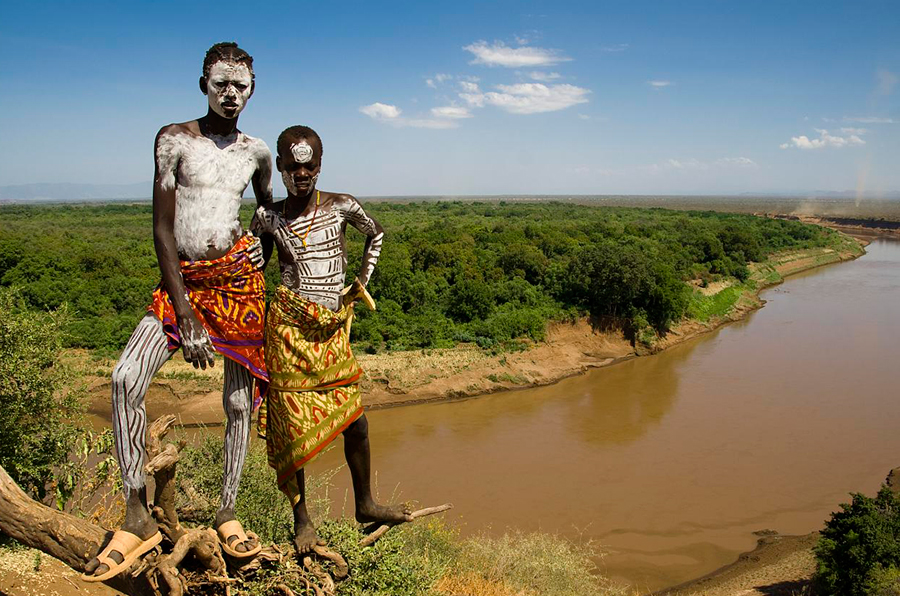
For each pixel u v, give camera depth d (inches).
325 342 190.7
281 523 434.0
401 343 1724.9
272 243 196.1
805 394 1530.5
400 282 1927.9
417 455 1204.5
